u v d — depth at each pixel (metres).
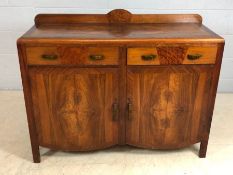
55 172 1.49
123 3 2.02
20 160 1.57
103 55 1.30
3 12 2.06
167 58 1.32
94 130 1.49
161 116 1.46
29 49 1.27
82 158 1.59
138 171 1.50
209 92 1.42
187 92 1.41
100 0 2.01
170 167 1.53
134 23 1.64
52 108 1.42
